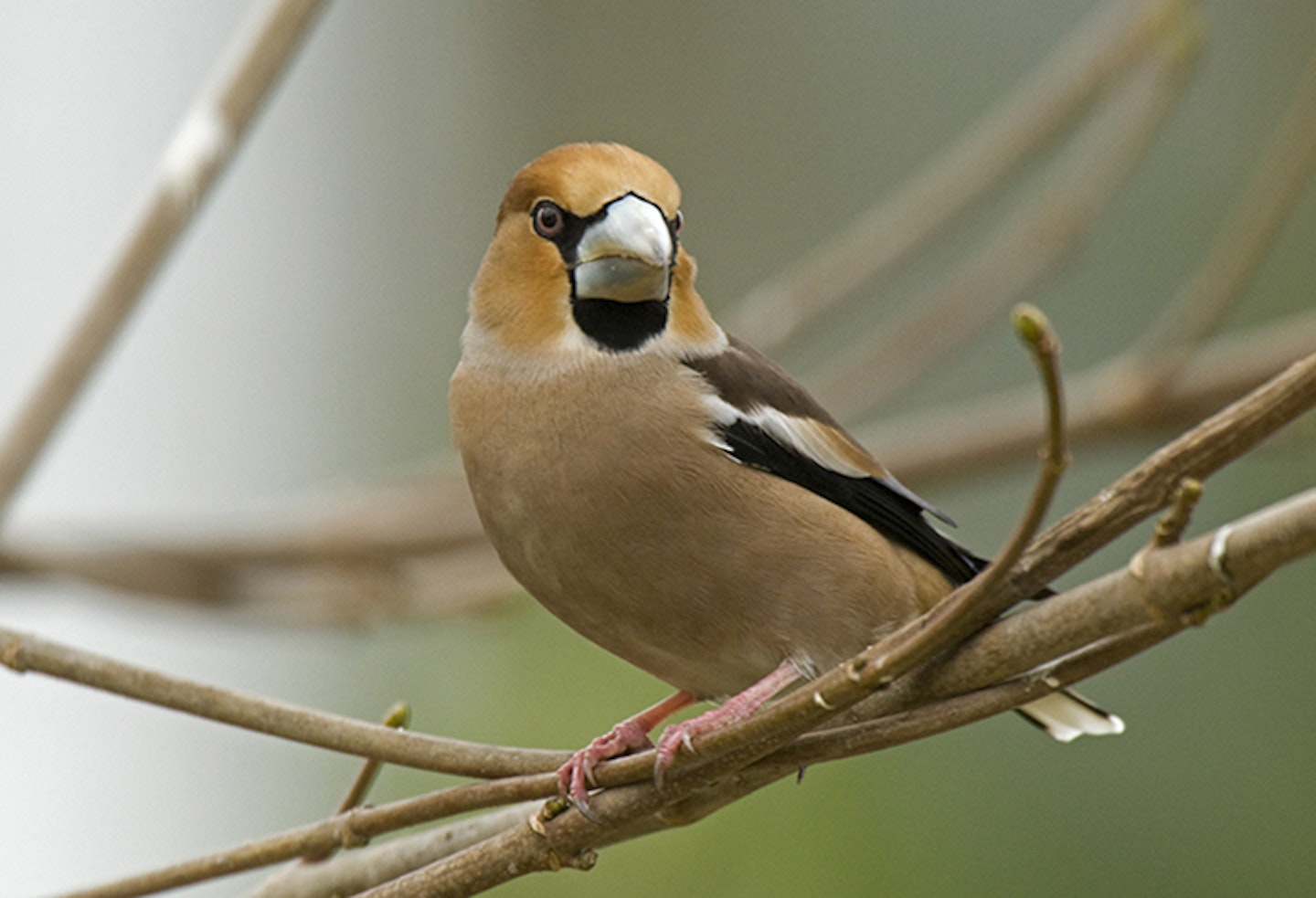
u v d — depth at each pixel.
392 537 10.95
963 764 10.71
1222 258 9.91
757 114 16.39
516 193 7.78
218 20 14.13
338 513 11.03
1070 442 10.48
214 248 14.91
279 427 14.69
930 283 16.20
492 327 7.71
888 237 11.16
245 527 11.00
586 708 10.95
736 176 16.30
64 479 14.08
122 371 14.37
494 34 16.61
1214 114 14.60
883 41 16.34
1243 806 11.02
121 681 6.09
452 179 16.23
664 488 7.35
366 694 11.66
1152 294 14.11
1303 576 11.39
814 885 10.20
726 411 7.48
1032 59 15.81
